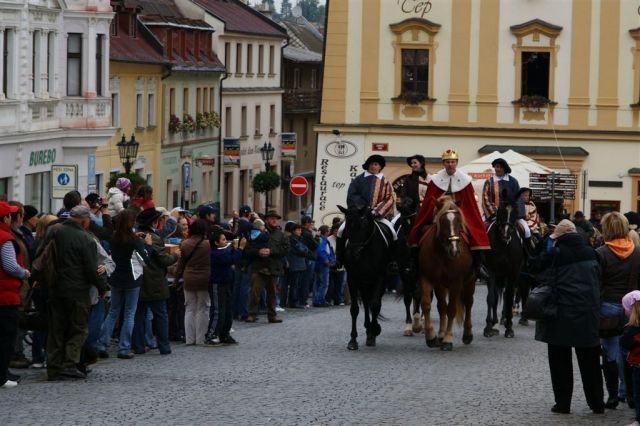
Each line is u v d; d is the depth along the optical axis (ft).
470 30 180.34
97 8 169.17
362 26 181.06
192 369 65.41
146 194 78.64
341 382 59.98
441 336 76.23
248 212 100.63
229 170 279.90
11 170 149.79
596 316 51.01
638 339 47.34
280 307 114.52
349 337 84.17
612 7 178.70
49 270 60.34
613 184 179.93
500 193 84.94
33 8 153.48
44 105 158.61
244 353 73.56
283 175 316.60
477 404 53.57
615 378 53.26
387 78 181.06
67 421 48.16
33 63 156.76
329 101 181.88
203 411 50.75
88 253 60.70
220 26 273.33
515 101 180.04
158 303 72.79
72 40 167.73
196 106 255.29
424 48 180.65
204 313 77.97
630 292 49.49
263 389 57.31
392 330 89.71
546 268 51.44
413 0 180.24
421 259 74.49
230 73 280.31
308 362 68.54
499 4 179.83
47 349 61.36
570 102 179.93
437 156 181.27
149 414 49.96
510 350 75.36
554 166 180.34
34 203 158.61
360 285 75.61
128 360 69.97
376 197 75.56
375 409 51.60
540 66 180.65
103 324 70.54
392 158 181.37
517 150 180.34
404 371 64.64
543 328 51.29
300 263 114.93
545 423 49.29
